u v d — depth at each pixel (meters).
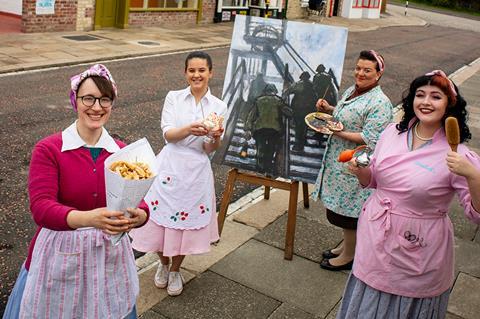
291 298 4.20
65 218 2.54
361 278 3.12
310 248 4.99
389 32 26.52
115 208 2.51
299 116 4.71
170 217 3.94
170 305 3.97
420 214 2.97
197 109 4.01
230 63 4.89
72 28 15.45
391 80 14.20
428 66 17.22
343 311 3.29
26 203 5.49
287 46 4.74
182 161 3.93
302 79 4.71
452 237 3.07
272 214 5.64
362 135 4.20
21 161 6.48
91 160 2.71
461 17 45.00
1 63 11.05
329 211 4.54
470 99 12.68
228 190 4.93
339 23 27.25
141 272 4.38
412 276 3.00
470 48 23.62
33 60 11.59
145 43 15.08
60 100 9.12
